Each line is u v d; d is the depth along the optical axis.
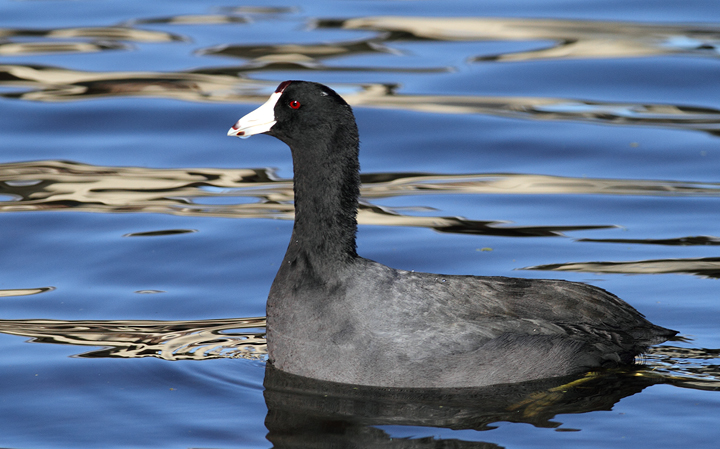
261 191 17.67
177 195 17.42
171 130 20.41
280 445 9.34
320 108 10.84
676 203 16.70
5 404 10.28
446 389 10.30
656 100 21.64
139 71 23.64
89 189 17.56
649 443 9.27
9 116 20.84
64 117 20.91
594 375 10.73
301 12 28.58
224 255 14.87
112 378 10.89
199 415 10.00
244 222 16.11
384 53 24.81
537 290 10.95
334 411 9.96
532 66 23.61
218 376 10.91
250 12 28.61
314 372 10.50
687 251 14.73
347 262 10.73
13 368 11.12
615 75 22.95
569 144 19.52
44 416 10.02
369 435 9.48
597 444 9.24
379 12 28.19
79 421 9.91
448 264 14.39
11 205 16.67
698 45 24.52
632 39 25.08
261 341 12.01
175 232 15.70
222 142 19.92
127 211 16.59
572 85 22.58
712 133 19.88
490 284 10.90
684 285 13.48
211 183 18.02
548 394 10.29
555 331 10.59
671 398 10.22
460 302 10.59
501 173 18.34
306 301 10.59
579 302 10.93
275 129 10.99
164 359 11.41
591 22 26.59
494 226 15.92
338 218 10.82
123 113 21.12
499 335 10.41
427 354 10.25
